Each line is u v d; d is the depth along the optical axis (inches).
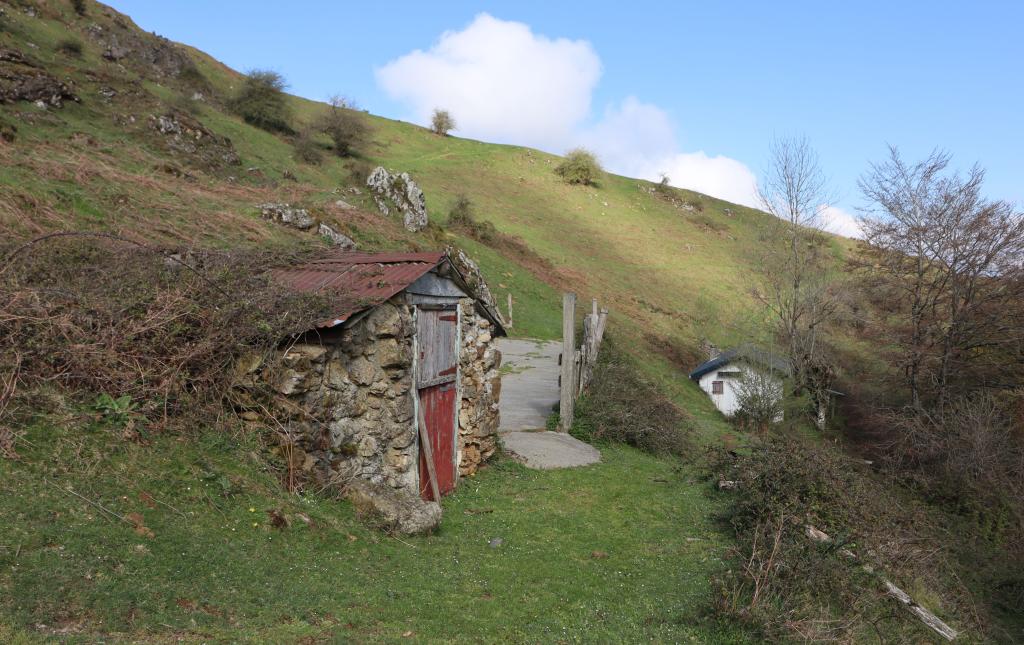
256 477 269.6
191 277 315.3
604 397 715.4
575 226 2642.7
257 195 970.7
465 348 464.1
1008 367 944.3
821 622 270.1
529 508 423.8
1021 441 800.3
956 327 976.3
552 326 1456.7
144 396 265.4
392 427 352.8
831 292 1176.2
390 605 231.9
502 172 3193.9
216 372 289.1
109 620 161.3
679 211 3324.3
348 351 327.3
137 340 279.6
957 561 522.9
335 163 2112.5
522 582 290.5
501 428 663.1
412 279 360.5
